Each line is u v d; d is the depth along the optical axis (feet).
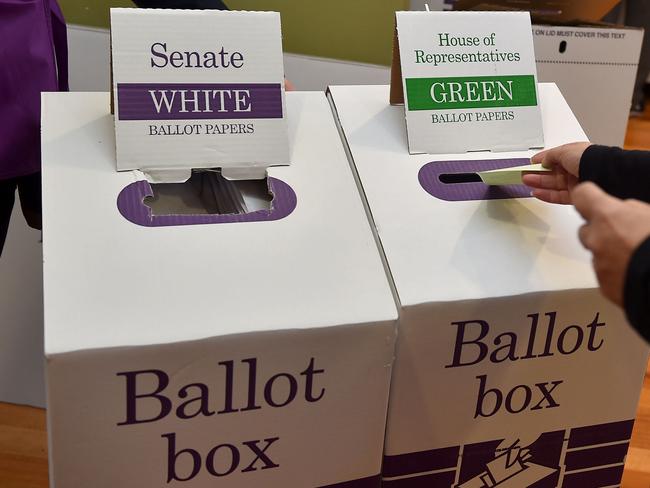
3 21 2.85
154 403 1.98
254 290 2.09
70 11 4.26
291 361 2.07
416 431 2.36
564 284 2.29
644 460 3.93
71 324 1.90
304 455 2.22
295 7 4.36
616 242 1.57
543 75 4.59
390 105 2.78
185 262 2.10
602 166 2.35
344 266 2.22
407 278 2.21
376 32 4.41
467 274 2.26
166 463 2.08
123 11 2.37
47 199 2.17
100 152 2.35
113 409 1.95
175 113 2.38
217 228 2.22
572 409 2.53
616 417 2.61
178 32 2.40
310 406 2.15
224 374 2.02
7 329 4.25
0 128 2.87
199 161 2.39
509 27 2.80
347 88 2.82
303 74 4.42
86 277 2.01
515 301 2.25
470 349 2.28
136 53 2.35
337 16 4.37
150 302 1.99
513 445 2.52
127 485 2.06
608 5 4.70
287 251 2.21
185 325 1.96
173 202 2.89
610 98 4.71
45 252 2.04
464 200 2.49
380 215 2.37
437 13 2.72
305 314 2.06
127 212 2.20
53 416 1.91
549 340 2.36
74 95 2.54
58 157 2.30
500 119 2.73
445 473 2.48
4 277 4.18
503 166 2.65
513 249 2.36
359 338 2.11
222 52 2.44
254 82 2.47
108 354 1.89
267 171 2.44
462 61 2.71
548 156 2.50
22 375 4.31
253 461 2.17
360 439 2.27
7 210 3.27
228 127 2.43
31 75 2.91
